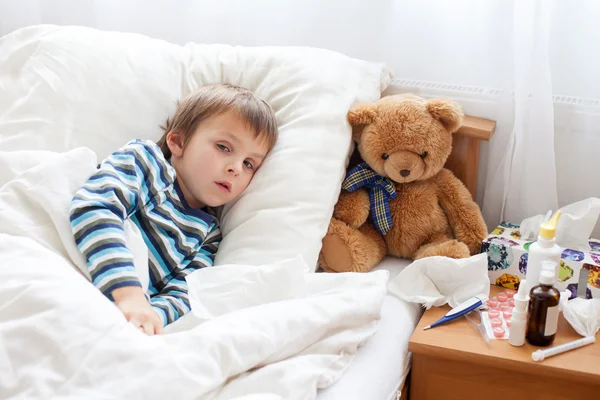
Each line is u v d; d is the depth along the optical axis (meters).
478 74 1.48
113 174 1.15
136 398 0.80
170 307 1.13
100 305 0.89
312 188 1.27
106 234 1.05
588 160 1.44
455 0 1.45
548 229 1.15
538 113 1.38
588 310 1.16
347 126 1.34
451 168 1.48
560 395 1.10
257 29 1.61
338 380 1.00
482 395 1.14
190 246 1.24
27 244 0.96
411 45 1.51
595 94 1.41
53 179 1.09
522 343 1.11
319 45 1.59
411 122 1.31
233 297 1.07
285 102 1.38
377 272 1.17
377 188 1.39
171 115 1.36
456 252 1.31
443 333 1.16
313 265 1.25
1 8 1.72
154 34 1.68
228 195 1.27
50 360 0.83
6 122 1.27
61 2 1.68
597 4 1.37
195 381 0.83
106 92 1.31
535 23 1.33
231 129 1.26
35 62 1.32
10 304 0.88
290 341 0.97
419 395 1.18
